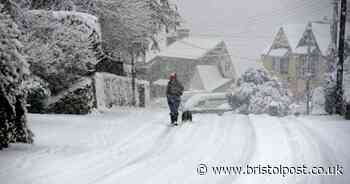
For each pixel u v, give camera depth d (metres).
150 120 19.91
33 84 19.19
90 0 32.53
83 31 22.86
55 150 12.22
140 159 11.27
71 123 17.97
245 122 18.66
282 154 11.68
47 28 22.78
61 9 30.22
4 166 10.23
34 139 13.98
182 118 19.12
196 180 9.20
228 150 12.33
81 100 22.22
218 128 16.72
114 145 13.31
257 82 49.06
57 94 22.67
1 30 12.27
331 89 28.20
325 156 11.44
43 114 21.11
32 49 21.50
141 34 35.91
